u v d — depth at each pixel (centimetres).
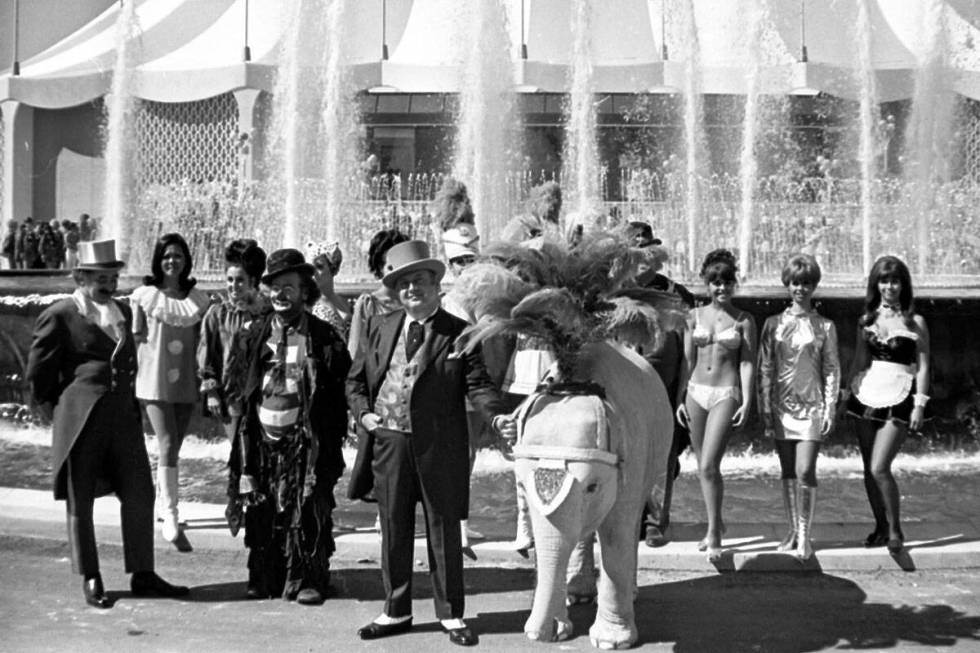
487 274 548
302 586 666
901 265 761
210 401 729
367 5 2725
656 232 2433
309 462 658
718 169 2797
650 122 2805
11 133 3141
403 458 608
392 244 757
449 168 2922
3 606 651
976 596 685
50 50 3178
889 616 647
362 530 796
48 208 3262
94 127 3259
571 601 663
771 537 774
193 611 648
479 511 861
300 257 671
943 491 926
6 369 1141
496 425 559
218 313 734
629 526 564
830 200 2591
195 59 2803
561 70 2547
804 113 2825
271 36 2831
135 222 2733
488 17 2498
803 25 2659
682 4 2578
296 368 662
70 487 654
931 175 2548
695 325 740
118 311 670
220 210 2586
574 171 2503
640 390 568
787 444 746
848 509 873
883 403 744
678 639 604
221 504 862
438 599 604
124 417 664
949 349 1034
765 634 614
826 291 1150
